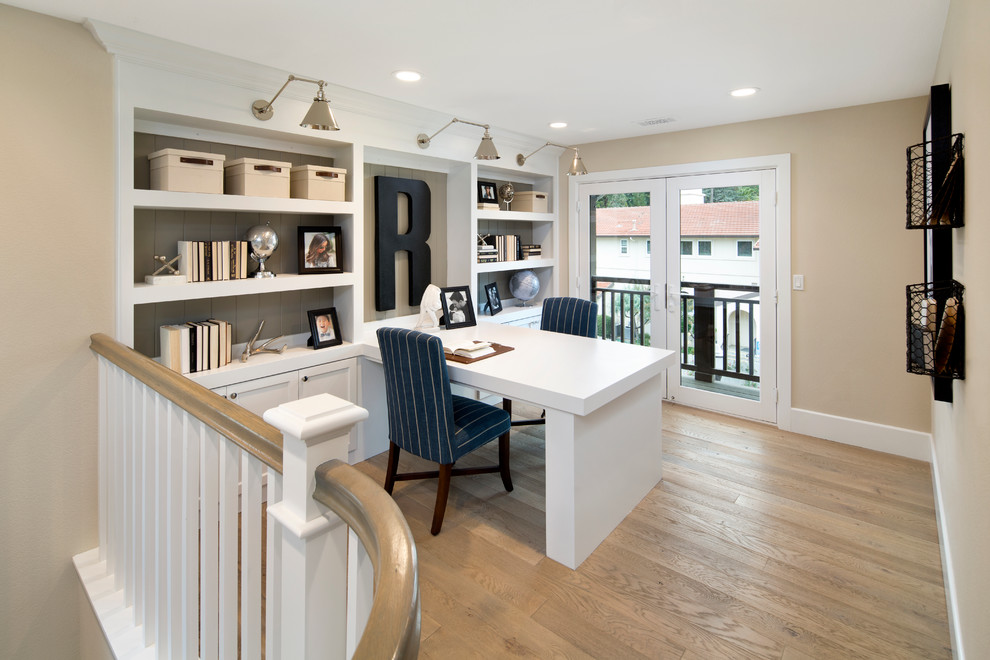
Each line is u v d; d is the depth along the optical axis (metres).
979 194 1.42
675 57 2.51
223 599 1.25
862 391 3.54
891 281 3.38
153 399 1.65
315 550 0.96
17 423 2.12
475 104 3.32
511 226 4.96
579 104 3.34
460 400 2.97
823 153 3.56
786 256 3.76
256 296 3.12
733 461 3.34
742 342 4.06
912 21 2.12
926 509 2.74
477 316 4.45
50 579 2.24
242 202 2.66
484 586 2.18
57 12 2.03
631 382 2.53
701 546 2.44
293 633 0.99
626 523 2.64
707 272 4.18
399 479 2.85
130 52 2.25
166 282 2.51
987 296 1.32
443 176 4.20
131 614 1.91
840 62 2.59
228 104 2.60
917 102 3.21
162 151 2.45
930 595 2.09
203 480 1.30
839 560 2.32
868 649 1.83
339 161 3.29
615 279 4.71
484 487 3.04
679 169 4.21
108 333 2.30
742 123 3.88
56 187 2.14
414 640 0.57
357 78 2.79
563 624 1.97
